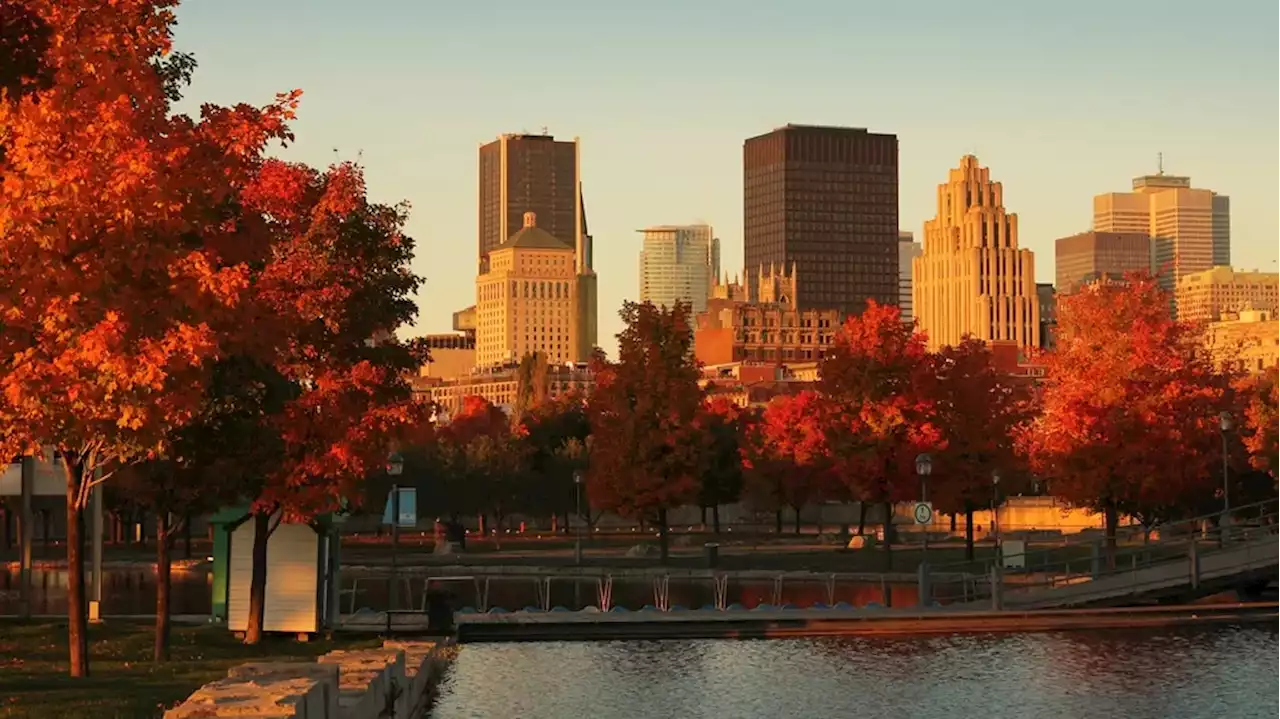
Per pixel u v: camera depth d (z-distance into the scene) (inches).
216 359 2047.2
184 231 1930.4
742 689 2790.4
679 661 3208.7
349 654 2042.3
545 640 3617.1
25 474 3941.9
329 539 3503.9
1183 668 3036.4
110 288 1814.7
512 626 3661.4
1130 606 4074.8
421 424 3016.7
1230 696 2677.2
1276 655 3228.3
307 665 1551.4
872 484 5629.9
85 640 2159.2
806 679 2920.8
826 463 6624.0
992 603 3954.2
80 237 1761.8
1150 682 2851.9
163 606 2640.3
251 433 2593.5
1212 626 3818.9
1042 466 5442.9
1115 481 5295.3
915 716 2497.5
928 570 4237.2
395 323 3068.4
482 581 5890.8
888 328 5669.3
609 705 2593.5
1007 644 3491.6
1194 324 5526.6
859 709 2564.0
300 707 1295.5
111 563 7175.2
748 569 6087.6
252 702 1278.3
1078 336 5482.3
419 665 2474.2
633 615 3737.7
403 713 2087.8
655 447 6318.9
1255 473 6658.5
